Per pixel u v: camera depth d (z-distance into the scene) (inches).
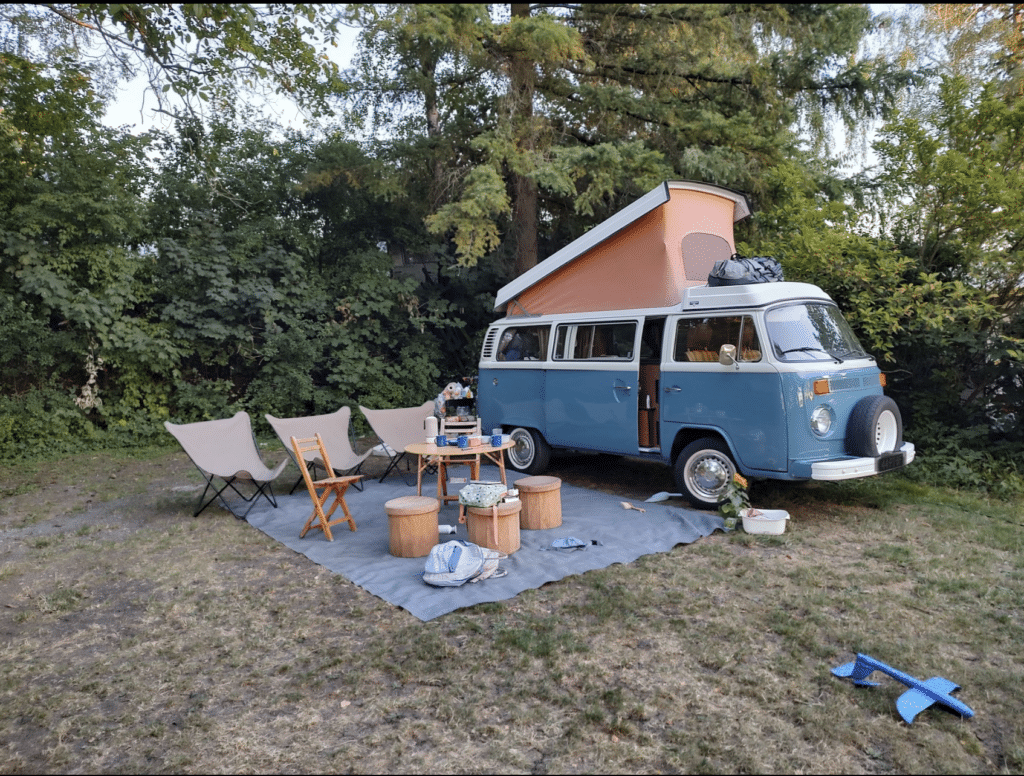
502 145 471.8
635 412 285.7
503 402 348.5
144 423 469.4
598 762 114.2
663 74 500.4
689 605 176.6
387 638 162.6
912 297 317.7
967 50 363.6
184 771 115.5
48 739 126.2
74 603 192.4
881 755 114.9
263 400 505.7
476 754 117.5
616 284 308.8
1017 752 113.4
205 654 158.9
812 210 359.6
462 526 253.3
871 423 240.2
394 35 453.4
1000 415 329.1
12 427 426.6
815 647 150.3
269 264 511.8
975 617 166.4
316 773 113.9
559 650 152.6
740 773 111.1
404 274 620.1
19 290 438.9
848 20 440.5
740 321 252.4
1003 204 307.4
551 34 422.9
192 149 403.9
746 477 257.1
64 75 392.8
